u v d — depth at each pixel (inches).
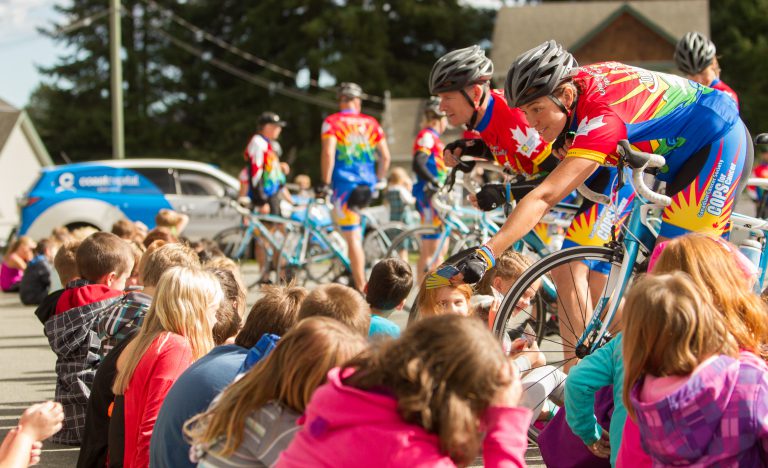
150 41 1790.1
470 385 85.7
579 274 178.5
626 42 1360.7
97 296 187.0
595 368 126.1
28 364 268.4
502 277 185.3
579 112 158.2
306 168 1556.3
